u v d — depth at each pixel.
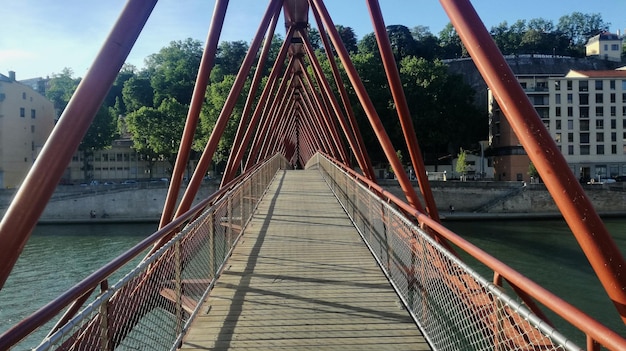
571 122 66.69
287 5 18.45
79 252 31.19
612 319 16.30
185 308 5.85
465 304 4.21
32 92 62.97
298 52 24.91
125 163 73.88
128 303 4.23
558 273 23.11
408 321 5.75
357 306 6.26
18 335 2.42
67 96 85.38
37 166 4.04
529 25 129.12
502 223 43.09
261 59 16.00
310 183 24.22
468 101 72.75
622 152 66.50
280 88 25.88
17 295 21.09
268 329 5.53
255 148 24.56
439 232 4.76
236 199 10.86
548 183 3.21
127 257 3.89
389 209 7.28
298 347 5.05
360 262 8.55
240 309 6.20
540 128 3.26
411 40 101.62
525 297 5.54
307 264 8.43
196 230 6.69
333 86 60.44
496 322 3.46
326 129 31.05
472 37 3.58
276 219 13.34
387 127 63.09
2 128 57.69
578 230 3.11
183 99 82.19
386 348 5.02
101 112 63.97
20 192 3.96
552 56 102.81
